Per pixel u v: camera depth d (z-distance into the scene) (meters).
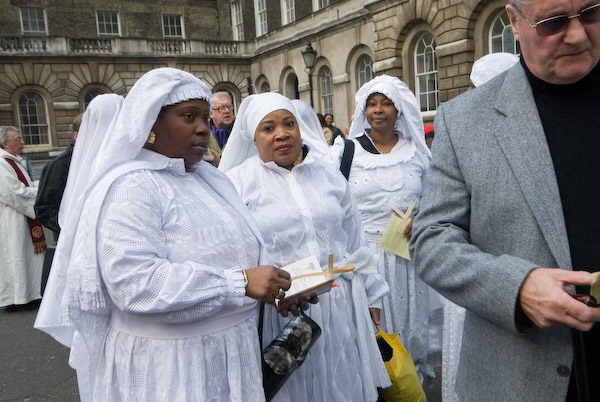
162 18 25.23
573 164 1.18
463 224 1.33
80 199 1.54
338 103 16.72
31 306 5.41
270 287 1.54
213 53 22.83
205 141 1.65
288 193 2.16
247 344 1.60
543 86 1.24
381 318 2.86
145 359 1.46
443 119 1.39
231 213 1.72
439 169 1.37
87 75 21.33
